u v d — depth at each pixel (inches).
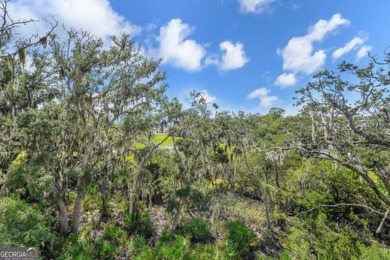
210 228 625.3
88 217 591.8
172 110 637.9
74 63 450.0
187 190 576.7
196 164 738.2
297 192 636.1
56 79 530.9
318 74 462.3
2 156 519.5
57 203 487.5
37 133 401.4
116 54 493.0
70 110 486.3
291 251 529.7
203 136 768.3
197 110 698.2
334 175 584.7
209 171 786.2
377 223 553.0
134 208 595.8
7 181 399.2
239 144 804.6
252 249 581.0
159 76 538.6
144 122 523.5
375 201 550.9
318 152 544.1
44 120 403.2
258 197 912.3
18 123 410.0
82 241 450.9
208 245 493.7
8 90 462.6
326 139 528.7
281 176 807.7
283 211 713.6
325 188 608.7
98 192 708.0
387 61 408.5
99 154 562.3
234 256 498.9
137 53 518.0
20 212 353.4
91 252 424.8
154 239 550.6
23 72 432.1
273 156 682.2
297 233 513.7
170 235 526.9
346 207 584.7
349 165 515.8
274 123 888.9
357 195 574.2
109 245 460.4
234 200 754.2
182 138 749.3
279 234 666.2
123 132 547.8
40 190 395.5
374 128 494.6
